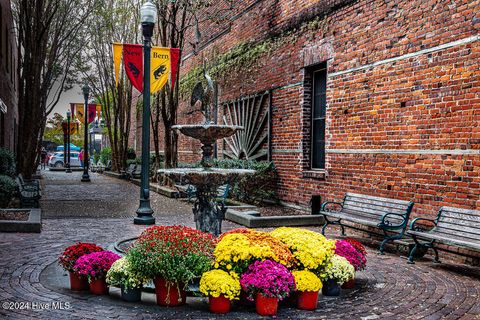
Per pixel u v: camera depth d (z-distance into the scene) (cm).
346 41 1060
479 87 731
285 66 1342
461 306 530
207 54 2038
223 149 1814
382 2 946
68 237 894
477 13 738
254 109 1536
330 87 1116
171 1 1756
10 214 1073
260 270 502
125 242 830
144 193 1086
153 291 574
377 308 524
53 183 2344
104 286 558
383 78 941
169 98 1888
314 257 540
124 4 2748
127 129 2920
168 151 1878
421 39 848
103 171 3538
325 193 1138
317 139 1236
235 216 1116
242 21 1666
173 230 546
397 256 795
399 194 895
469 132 747
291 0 1316
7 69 2180
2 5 1858
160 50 1319
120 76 2883
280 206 1355
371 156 973
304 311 515
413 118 863
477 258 724
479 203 724
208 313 502
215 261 524
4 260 702
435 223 750
